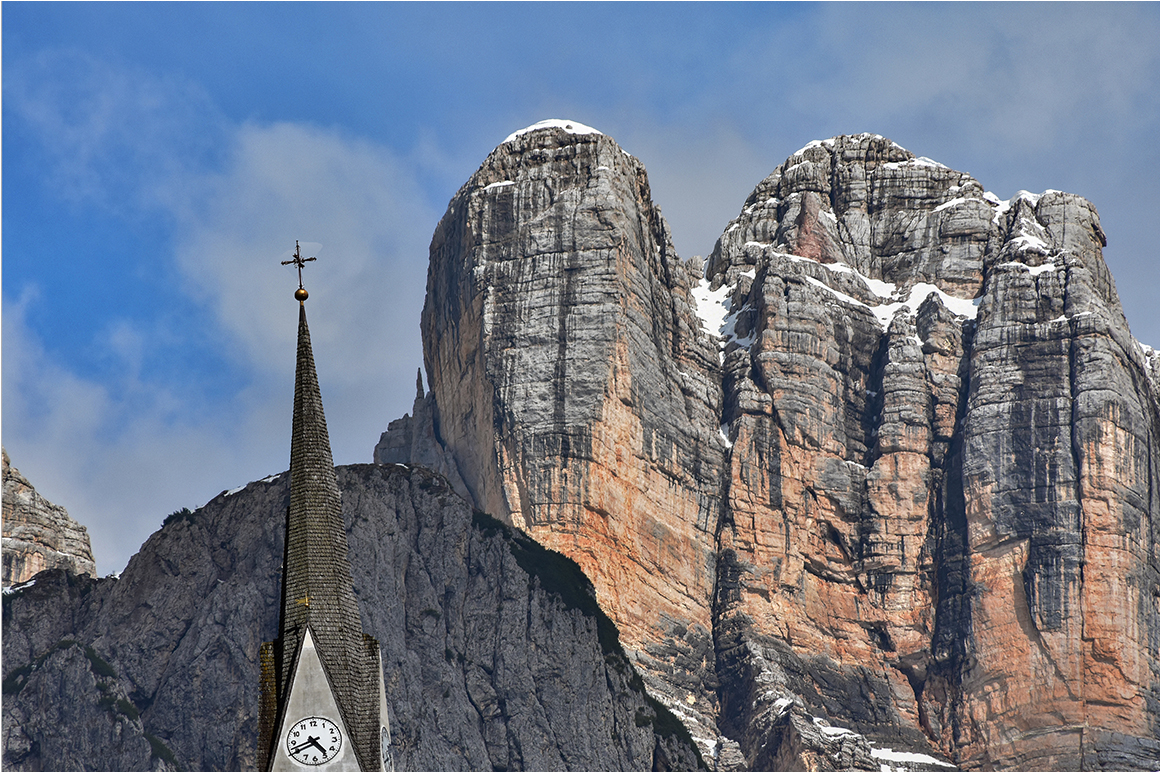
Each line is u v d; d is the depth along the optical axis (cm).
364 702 10531
